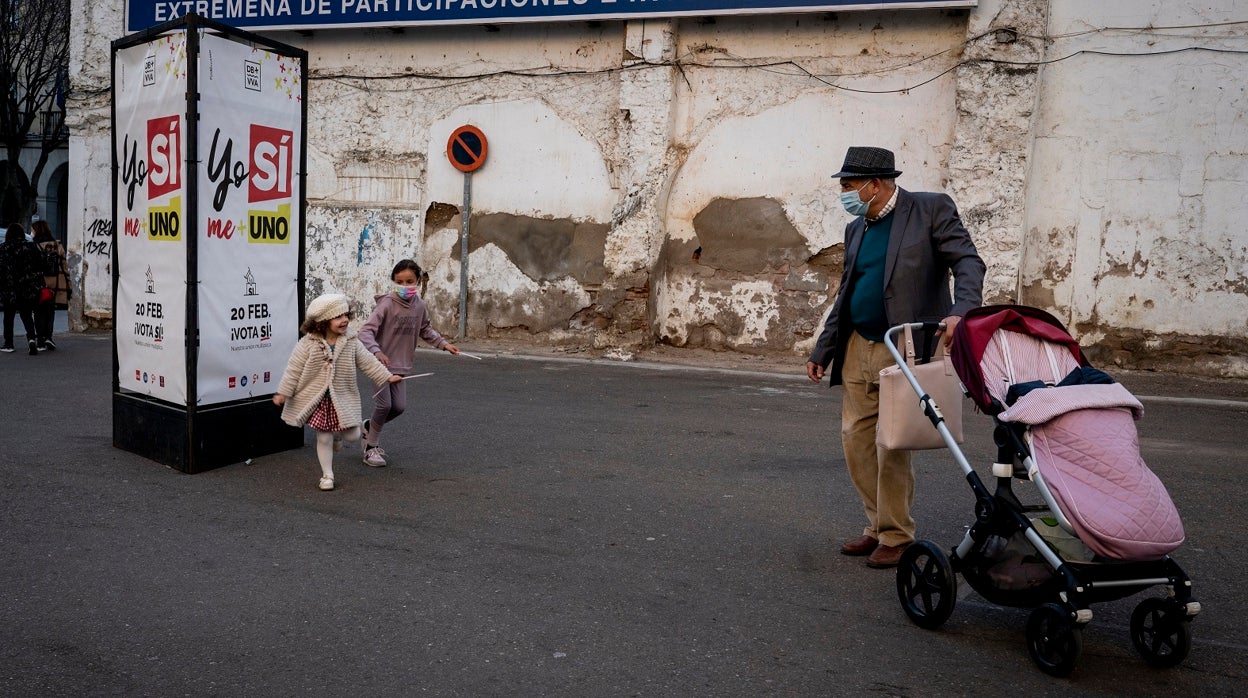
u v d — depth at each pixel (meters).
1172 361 11.72
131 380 7.62
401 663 4.04
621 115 13.60
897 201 5.21
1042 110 11.95
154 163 7.25
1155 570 3.99
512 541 5.62
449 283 14.91
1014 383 4.34
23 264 13.31
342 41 15.08
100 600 4.69
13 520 5.90
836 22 12.73
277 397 6.60
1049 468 4.01
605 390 10.86
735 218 13.41
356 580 4.99
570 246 14.20
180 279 7.08
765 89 13.13
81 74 16.17
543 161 14.26
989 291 11.92
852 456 5.39
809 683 3.88
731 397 10.48
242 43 7.30
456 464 7.41
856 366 5.34
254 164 7.44
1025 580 4.11
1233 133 11.26
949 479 7.05
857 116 12.74
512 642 4.25
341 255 15.39
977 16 11.82
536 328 14.48
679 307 13.81
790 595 4.84
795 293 13.23
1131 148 11.65
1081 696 3.79
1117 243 11.80
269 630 4.36
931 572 4.40
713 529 5.88
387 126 15.02
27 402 9.62
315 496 6.54
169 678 3.89
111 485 6.72
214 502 6.36
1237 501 6.48
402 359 7.41
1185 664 4.08
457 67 14.59
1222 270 11.45
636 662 4.06
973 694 3.80
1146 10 11.44
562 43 14.05
